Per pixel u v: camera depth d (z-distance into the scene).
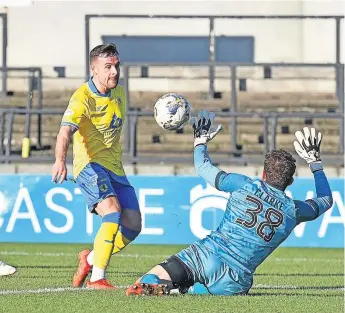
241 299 21.98
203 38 76.69
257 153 52.56
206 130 22.67
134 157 49.19
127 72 56.69
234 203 22.25
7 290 24.88
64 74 67.69
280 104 66.25
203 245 22.30
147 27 76.12
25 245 45.03
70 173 43.28
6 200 42.25
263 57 77.50
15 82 68.19
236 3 76.56
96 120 24.98
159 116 24.14
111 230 24.62
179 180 42.16
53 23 74.44
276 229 22.17
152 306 20.83
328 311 20.92
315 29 77.38
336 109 65.94
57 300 22.27
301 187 42.00
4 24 63.06
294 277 30.77
